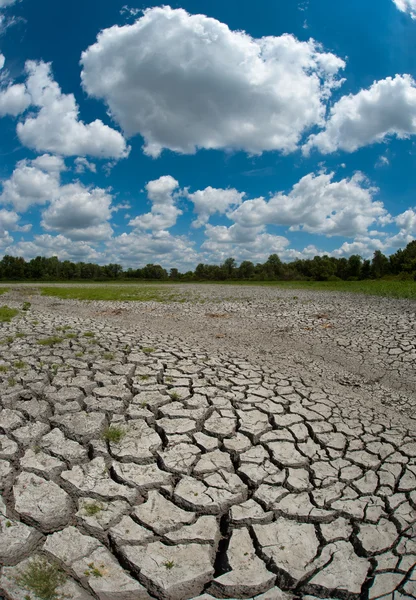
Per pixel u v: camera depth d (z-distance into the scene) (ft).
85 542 4.53
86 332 13.87
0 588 3.82
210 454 6.34
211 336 16.38
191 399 8.22
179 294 34.65
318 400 8.73
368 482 5.88
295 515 5.16
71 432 6.64
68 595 3.86
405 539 4.83
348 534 4.90
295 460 6.32
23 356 10.36
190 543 4.66
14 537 4.44
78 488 5.33
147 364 10.26
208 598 4.06
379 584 4.22
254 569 4.36
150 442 6.53
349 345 14.98
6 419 6.93
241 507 5.25
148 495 5.34
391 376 11.66
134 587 4.06
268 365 11.34
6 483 5.34
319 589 4.17
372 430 7.48
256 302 27.48
